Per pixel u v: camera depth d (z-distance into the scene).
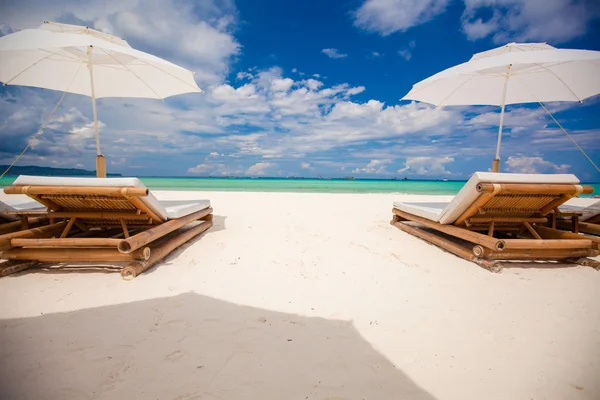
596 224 4.92
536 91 6.02
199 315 2.42
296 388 1.64
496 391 1.64
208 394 1.58
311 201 10.41
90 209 3.68
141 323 2.28
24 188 3.18
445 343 2.09
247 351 1.96
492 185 3.53
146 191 3.23
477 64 4.67
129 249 3.04
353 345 2.05
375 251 4.36
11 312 2.42
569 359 1.92
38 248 3.34
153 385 1.64
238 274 3.36
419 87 5.94
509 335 2.20
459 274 3.48
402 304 2.69
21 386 1.61
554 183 3.69
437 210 4.84
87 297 2.71
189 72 5.41
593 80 5.12
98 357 1.87
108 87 5.96
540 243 3.63
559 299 2.82
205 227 5.40
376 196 12.89
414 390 1.64
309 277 3.31
